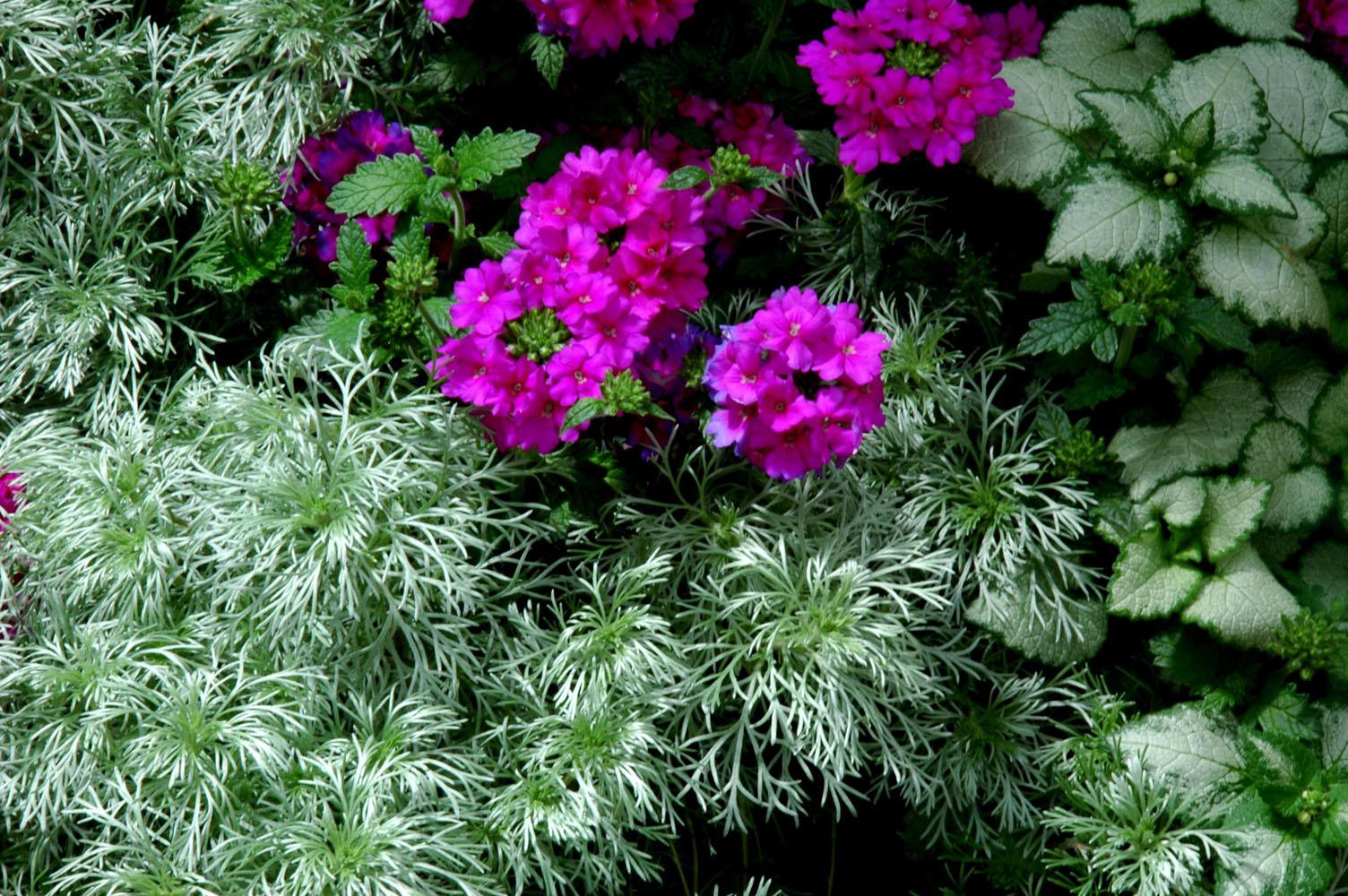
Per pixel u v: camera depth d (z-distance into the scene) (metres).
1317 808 0.82
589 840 0.83
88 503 0.84
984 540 0.86
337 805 0.81
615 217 0.83
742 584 0.85
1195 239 0.86
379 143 0.88
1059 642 0.85
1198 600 0.84
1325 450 0.87
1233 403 0.87
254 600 0.83
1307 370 0.88
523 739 0.83
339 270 0.85
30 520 0.85
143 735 0.81
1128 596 0.84
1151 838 0.82
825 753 0.84
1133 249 0.86
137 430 0.86
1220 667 0.85
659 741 0.82
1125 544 0.85
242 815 0.81
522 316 0.83
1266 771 0.82
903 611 0.84
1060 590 0.86
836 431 0.81
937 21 0.86
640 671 0.82
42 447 0.87
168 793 0.80
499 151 0.84
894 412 0.88
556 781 0.81
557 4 0.85
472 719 0.84
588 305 0.82
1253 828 0.82
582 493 0.86
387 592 0.82
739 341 0.81
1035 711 0.85
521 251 0.83
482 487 0.84
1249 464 0.86
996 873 0.84
